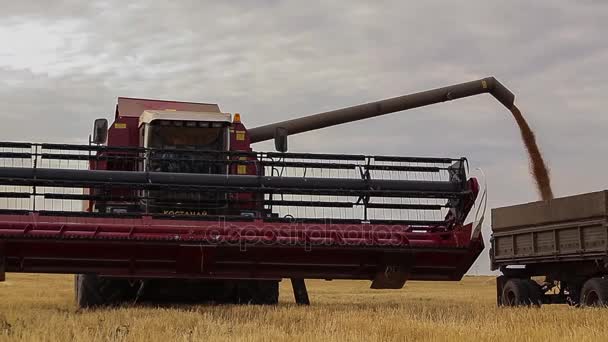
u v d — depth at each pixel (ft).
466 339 28.60
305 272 51.01
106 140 57.26
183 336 29.55
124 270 48.75
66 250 47.39
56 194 48.88
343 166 51.96
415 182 51.34
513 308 49.19
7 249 46.73
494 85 86.74
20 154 49.08
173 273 49.29
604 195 49.55
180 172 54.03
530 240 57.57
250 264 49.98
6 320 37.32
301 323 35.29
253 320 38.22
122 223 47.91
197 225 48.42
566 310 44.45
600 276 52.80
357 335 30.01
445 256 51.11
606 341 28.14
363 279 52.31
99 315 40.11
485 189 50.90
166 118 54.60
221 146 55.77
